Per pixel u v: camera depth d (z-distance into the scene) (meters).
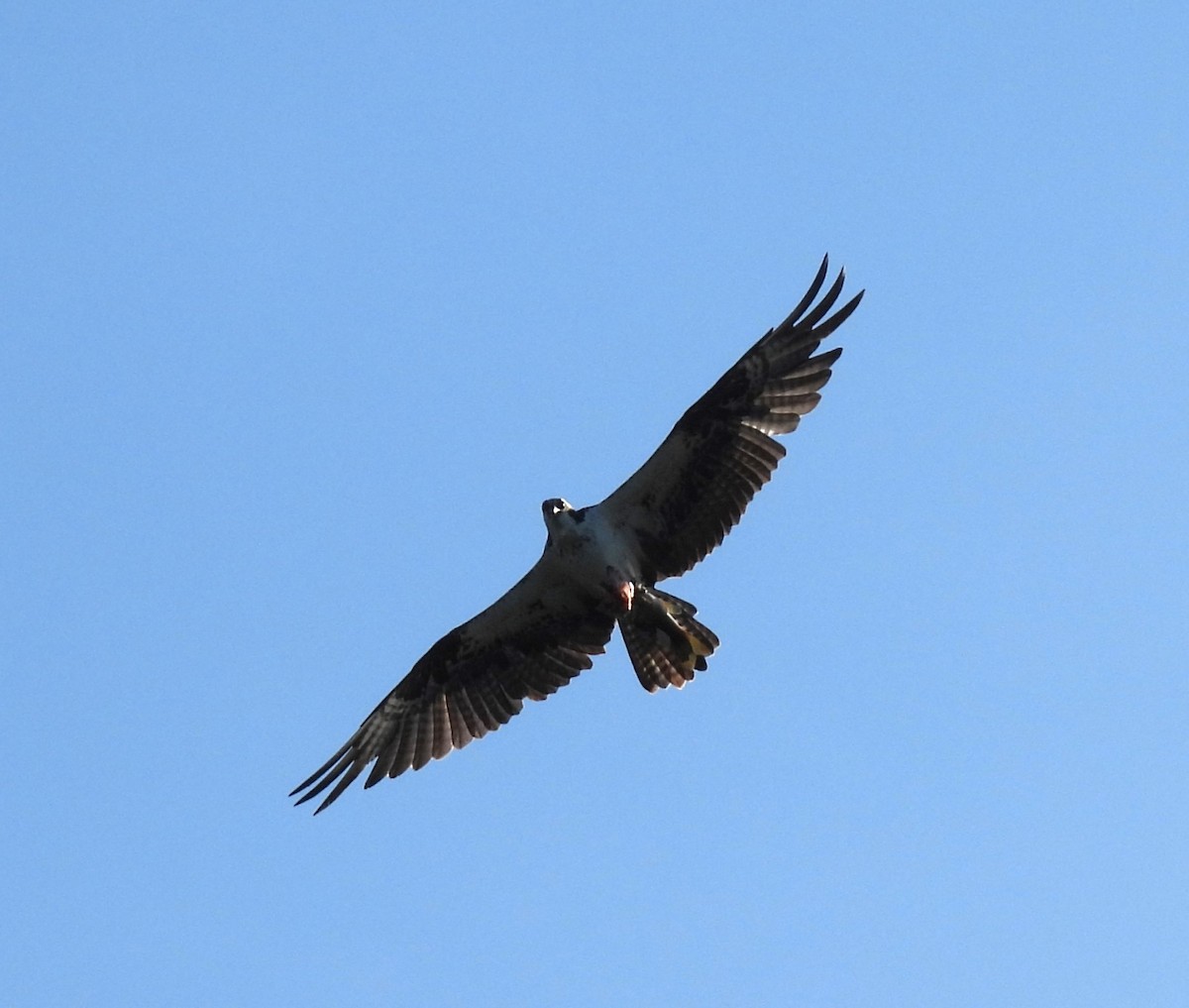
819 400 16.58
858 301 16.44
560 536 16.86
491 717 18.50
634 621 17.19
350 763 18.67
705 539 17.00
